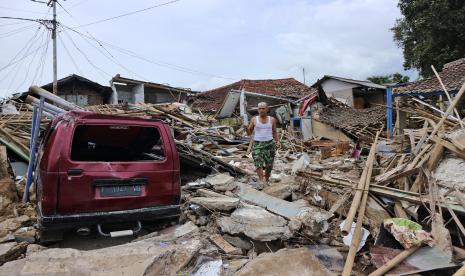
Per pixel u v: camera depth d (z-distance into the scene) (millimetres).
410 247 3984
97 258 3879
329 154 15086
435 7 22531
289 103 27688
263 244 4539
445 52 23359
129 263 3840
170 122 13352
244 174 8656
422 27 23938
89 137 5871
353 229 4699
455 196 4641
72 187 4199
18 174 7777
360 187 5203
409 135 6594
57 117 5152
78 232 4293
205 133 12727
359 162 10891
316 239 4520
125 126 4754
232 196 6238
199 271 3869
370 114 23438
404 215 4801
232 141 13031
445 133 5609
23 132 9289
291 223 4543
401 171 5504
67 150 4242
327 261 4129
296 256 3891
